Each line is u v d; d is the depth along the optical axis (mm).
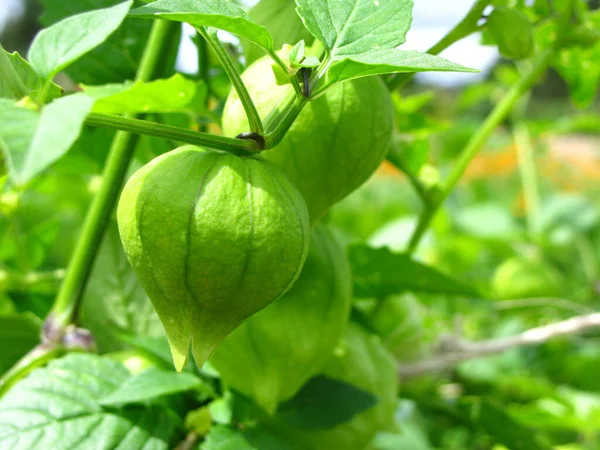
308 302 221
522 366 505
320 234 230
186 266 160
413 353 359
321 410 246
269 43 163
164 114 273
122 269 296
